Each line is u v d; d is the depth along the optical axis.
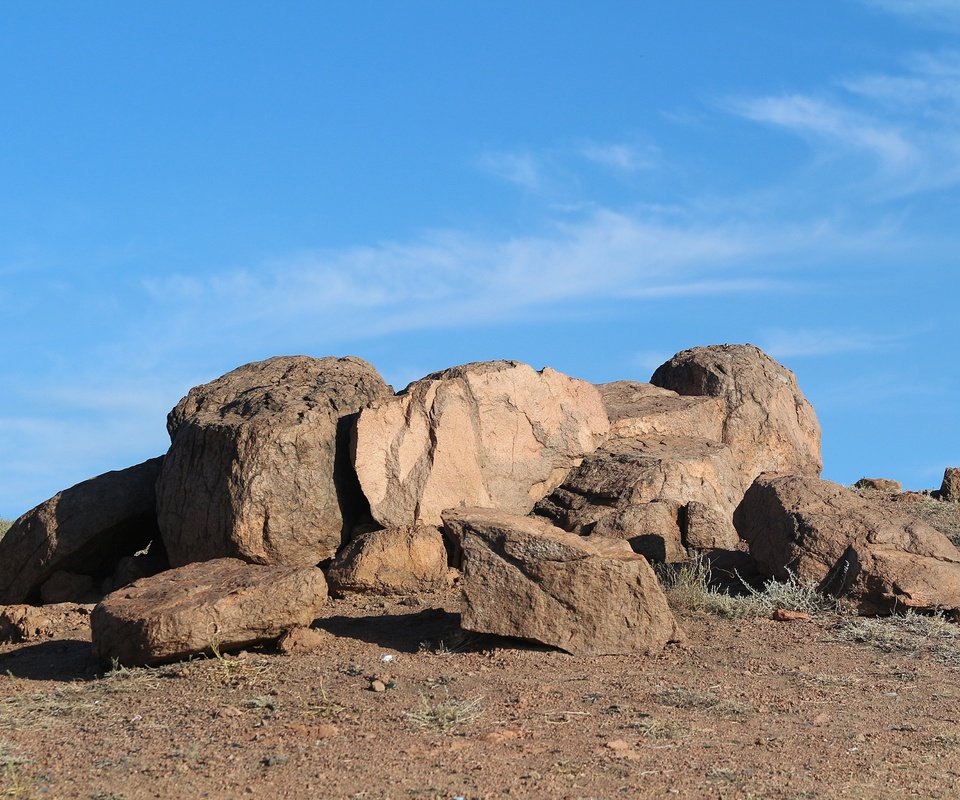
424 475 14.63
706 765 8.12
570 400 16.48
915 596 12.24
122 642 10.83
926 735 8.83
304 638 11.21
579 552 11.14
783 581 13.13
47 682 10.98
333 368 16.12
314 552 14.28
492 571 11.20
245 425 14.23
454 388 15.11
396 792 7.67
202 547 14.17
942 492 20.48
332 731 8.98
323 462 14.43
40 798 7.74
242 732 9.11
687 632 11.88
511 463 15.53
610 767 8.07
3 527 20.53
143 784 8.00
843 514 13.27
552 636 11.09
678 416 17.84
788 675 10.52
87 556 15.23
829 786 7.68
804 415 19.78
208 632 10.73
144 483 15.43
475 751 8.48
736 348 19.97
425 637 11.66
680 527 14.92
